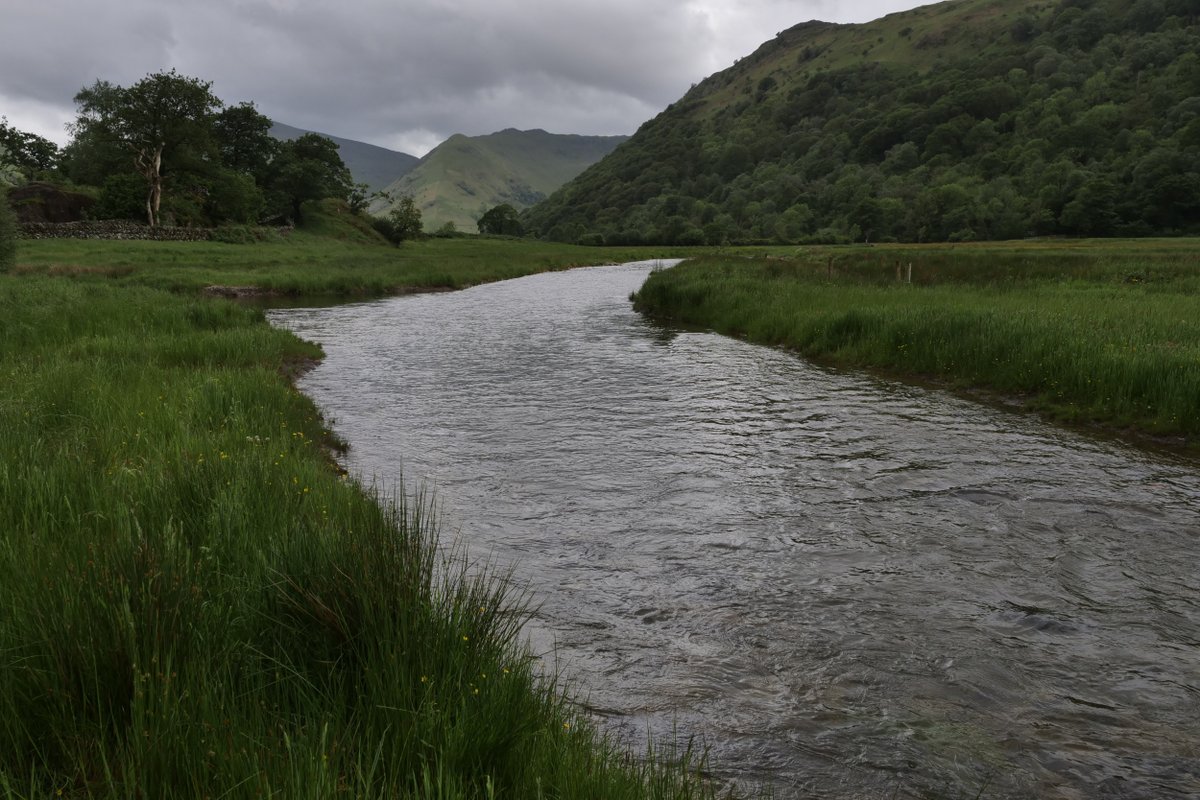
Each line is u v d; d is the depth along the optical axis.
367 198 104.94
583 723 3.34
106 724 2.62
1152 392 10.48
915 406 11.70
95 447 6.55
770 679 4.09
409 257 63.12
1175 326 14.52
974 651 4.41
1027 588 5.28
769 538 6.22
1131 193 130.00
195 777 2.27
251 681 2.99
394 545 4.21
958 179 169.50
